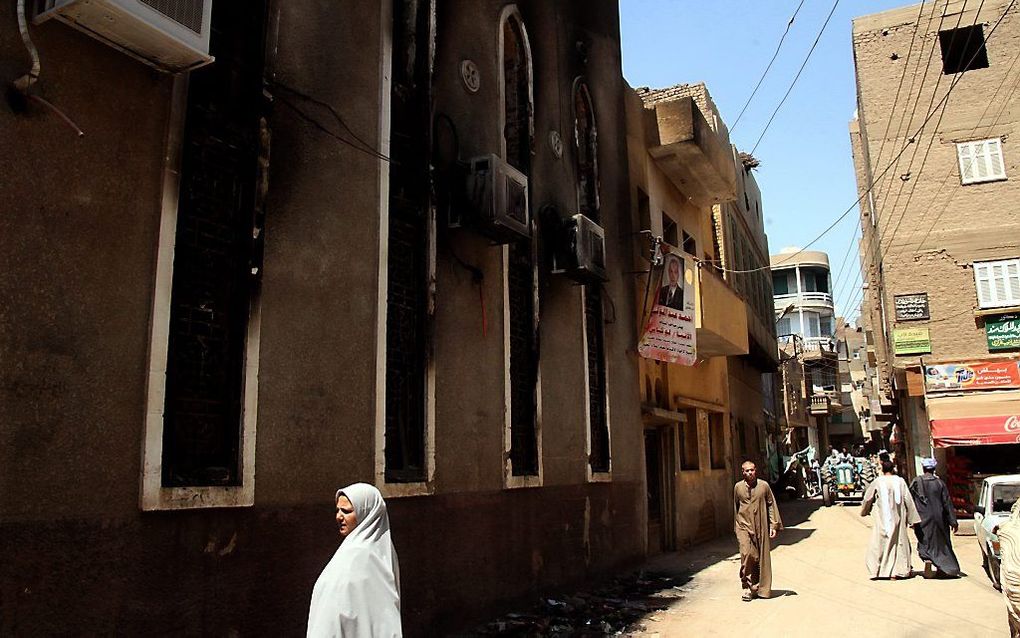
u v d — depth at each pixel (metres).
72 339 4.20
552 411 9.81
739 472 21.05
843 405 58.06
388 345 7.00
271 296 5.55
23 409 3.93
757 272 28.44
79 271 4.27
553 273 10.20
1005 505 10.41
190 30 4.59
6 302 3.91
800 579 10.88
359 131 6.64
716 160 16.23
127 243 4.56
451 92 8.25
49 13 4.16
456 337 7.89
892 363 19.42
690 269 13.74
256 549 5.22
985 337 18.34
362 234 6.55
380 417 6.49
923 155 19.44
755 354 25.20
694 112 14.82
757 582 9.26
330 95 6.34
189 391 4.95
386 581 3.30
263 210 5.52
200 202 5.17
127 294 4.53
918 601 8.80
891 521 10.59
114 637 4.23
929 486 10.58
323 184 6.16
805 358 50.78
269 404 5.45
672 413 14.67
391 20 7.21
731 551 14.73
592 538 10.56
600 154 12.32
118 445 4.38
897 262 19.22
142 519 4.46
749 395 25.39
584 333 10.95
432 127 7.78
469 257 8.29
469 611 7.54
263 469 5.35
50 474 4.02
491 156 8.02
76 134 4.33
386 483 6.54
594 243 10.48
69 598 4.04
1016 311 18.14
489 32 9.17
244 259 5.38
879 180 19.70
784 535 17.45
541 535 9.15
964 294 18.64
